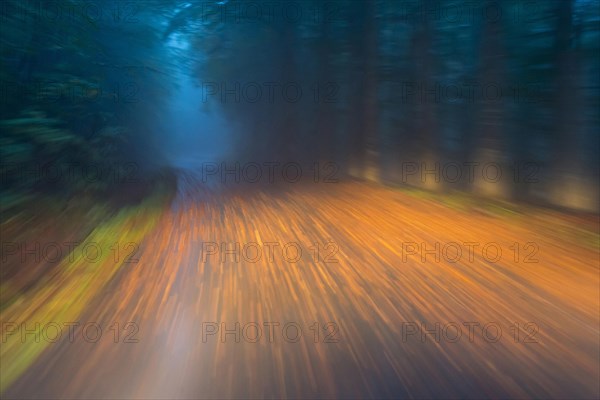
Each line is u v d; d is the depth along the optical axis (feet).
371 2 47.37
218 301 14.05
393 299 14.08
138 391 8.93
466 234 22.44
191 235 23.62
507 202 29.94
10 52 18.74
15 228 17.79
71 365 9.92
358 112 53.21
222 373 9.64
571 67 26.03
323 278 16.34
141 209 30.48
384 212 29.66
